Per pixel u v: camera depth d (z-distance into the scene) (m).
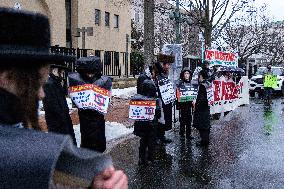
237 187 6.60
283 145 10.00
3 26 0.89
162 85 9.66
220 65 15.97
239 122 13.96
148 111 7.58
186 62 21.86
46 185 0.76
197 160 8.36
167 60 9.60
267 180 7.00
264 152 9.19
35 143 0.78
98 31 30.72
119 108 15.26
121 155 8.58
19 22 0.91
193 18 27.19
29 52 0.91
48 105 4.18
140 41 47.25
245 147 9.72
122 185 0.84
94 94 5.30
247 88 19.64
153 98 7.61
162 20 47.62
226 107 15.16
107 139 9.94
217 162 8.23
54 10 24.20
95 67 5.37
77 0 27.56
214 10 26.44
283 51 52.78
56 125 4.20
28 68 0.94
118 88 22.33
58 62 0.99
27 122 0.95
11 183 0.75
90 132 5.35
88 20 29.12
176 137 10.85
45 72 0.98
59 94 4.26
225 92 15.05
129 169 7.54
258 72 26.94
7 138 0.79
